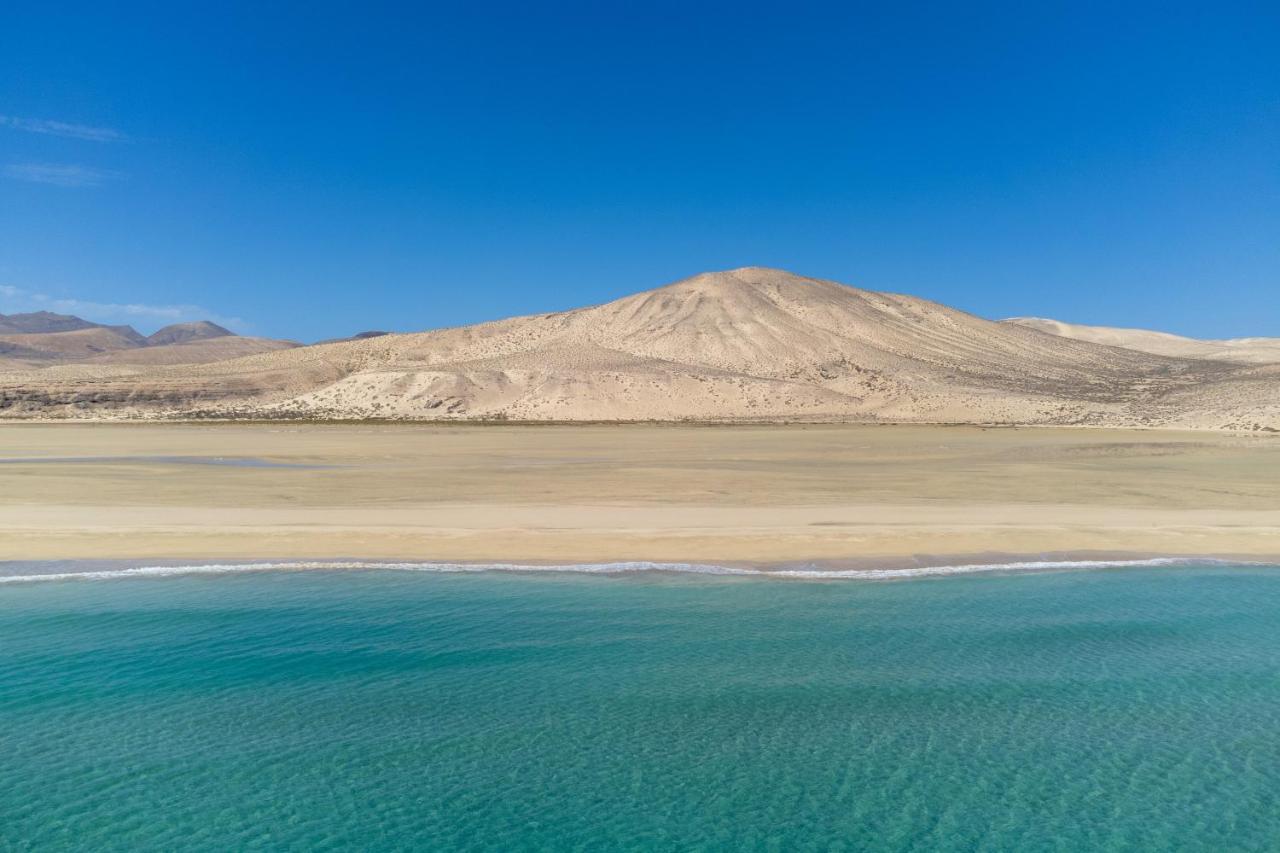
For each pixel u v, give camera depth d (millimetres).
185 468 39125
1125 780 10742
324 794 10336
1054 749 11461
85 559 20234
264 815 9891
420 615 16469
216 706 12516
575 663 14188
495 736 11727
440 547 21531
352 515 25547
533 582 18734
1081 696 13008
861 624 16125
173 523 24047
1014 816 10008
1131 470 39438
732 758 11211
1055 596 17938
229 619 16219
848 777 10773
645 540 22297
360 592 17938
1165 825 9844
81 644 14852
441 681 13438
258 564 19906
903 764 11078
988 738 11750
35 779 10586
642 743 11562
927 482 34188
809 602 17453
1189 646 15062
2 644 14852
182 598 17453
